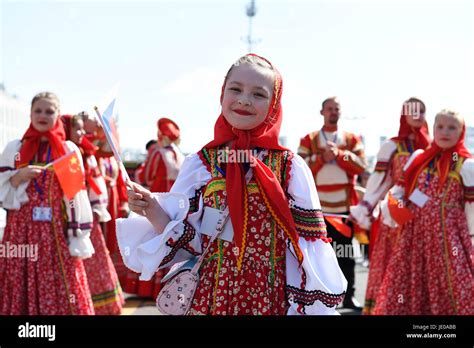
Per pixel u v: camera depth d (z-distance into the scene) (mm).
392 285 4977
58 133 4633
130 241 2676
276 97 2691
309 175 2684
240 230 2549
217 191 2639
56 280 4574
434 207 4836
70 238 4609
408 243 4973
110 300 5809
